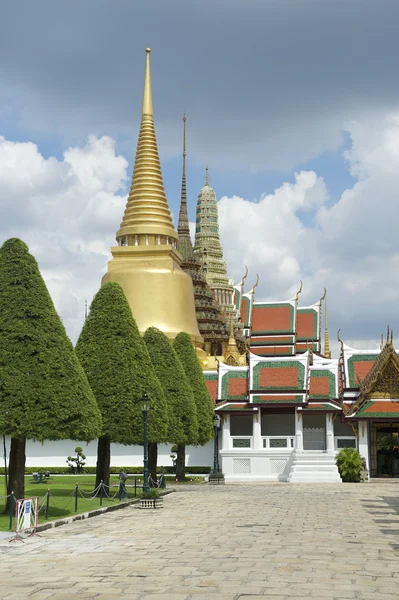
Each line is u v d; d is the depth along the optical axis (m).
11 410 30.61
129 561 20.78
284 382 67.12
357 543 24.17
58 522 30.09
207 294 118.75
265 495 46.66
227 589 16.61
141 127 97.94
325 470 62.66
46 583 17.55
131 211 95.69
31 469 74.88
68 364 32.47
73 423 31.89
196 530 28.16
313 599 15.52
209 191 156.00
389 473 69.81
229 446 67.12
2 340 31.50
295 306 99.56
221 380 69.88
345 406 69.31
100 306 43.75
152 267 92.62
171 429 54.66
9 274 32.38
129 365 42.91
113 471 72.56
